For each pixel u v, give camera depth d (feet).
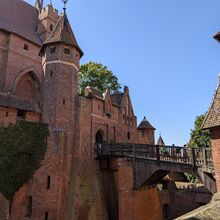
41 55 123.95
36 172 94.79
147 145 86.12
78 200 98.73
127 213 86.74
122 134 141.69
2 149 87.86
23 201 91.35
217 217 22.79
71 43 113.29
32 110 101.19
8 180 86.58
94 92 127.24
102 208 109.29
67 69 110.63
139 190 92.48
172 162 75.10
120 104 148.05
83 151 107.76
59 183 94.99
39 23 147.74
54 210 91.25
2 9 131.13
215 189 58.59
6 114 93.15
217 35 47.16
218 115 47.83
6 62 117.50
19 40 126.93
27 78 128.26
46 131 100.37
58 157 98.07
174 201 129.08
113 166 118.52
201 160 64.44
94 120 119.24
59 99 105.29
